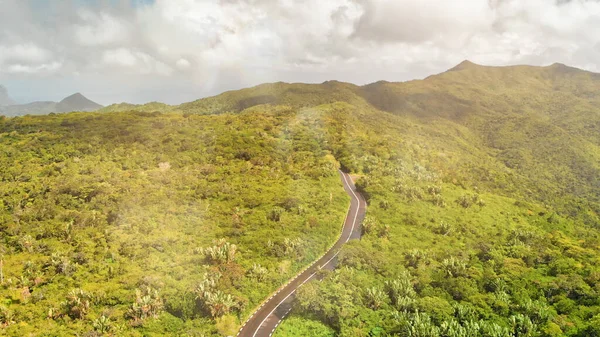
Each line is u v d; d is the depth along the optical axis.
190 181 139.38
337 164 179.62
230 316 82.12
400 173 166.75
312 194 141.75
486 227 133.75
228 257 97.56
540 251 116.06
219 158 161.62
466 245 119.12
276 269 98.88
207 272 91.19
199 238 107.94
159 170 148.62
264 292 90.94
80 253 94.38
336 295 84.31
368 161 179.88
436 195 147.88
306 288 85.88
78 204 118.62
